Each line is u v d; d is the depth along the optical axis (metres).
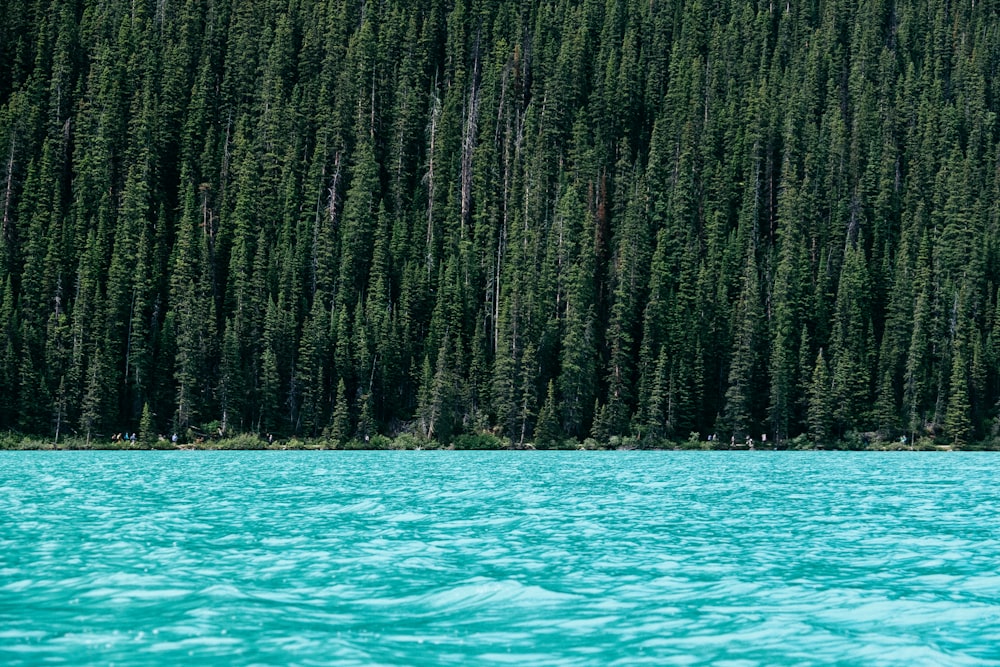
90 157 165.25
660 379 143.25
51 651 15.66
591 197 180.50
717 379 153.75
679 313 152.00
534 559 25.52
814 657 15.82
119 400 134.12
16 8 186.00
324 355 141.38
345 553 26.28
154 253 151.38
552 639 16.94
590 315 151.00
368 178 171.25
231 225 162.88
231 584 21.45
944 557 26.33
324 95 185.38
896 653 16.06
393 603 19.75
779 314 152.12
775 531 32.03
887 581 22.62
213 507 39.44
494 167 180.38
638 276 158.62
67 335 133.75
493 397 142.25
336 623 17.92
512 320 142.62
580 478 61.97
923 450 144.88
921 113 195.75
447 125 184.88
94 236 151.50
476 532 31.25
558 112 189.50
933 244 170.88
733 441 143.88
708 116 196.50
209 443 132.00
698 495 47.53
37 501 41.84
